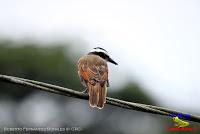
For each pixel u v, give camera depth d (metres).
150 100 26.80
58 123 25.11
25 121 24.73
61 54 28.59
